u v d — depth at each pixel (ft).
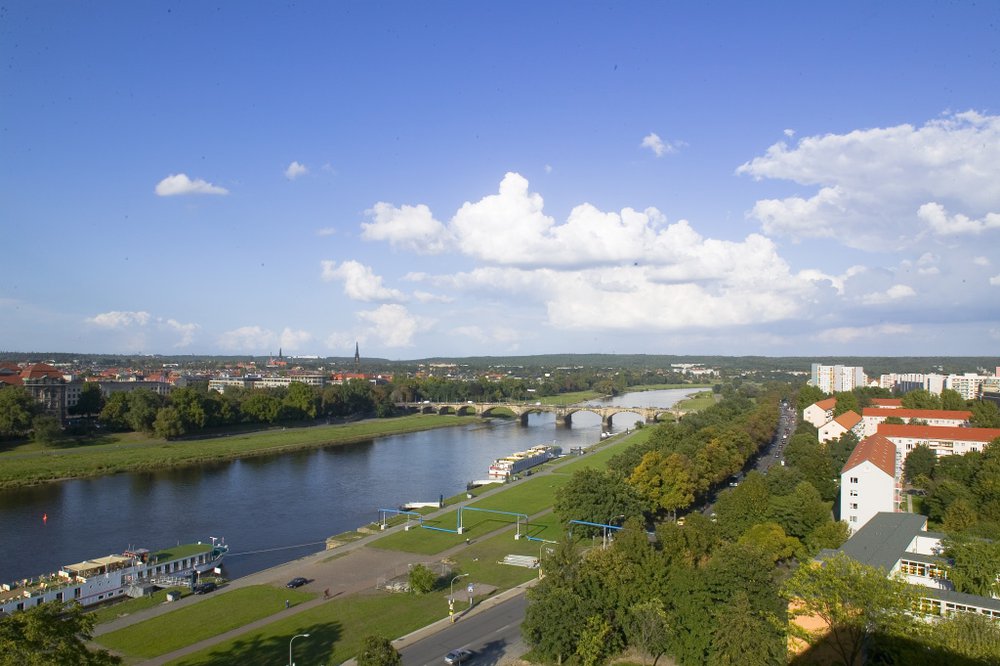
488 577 497.46
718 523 542.57
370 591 469.98
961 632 257.14
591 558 383.24
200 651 377.30
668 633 332.39
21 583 476.95
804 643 311.27
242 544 617.62
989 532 434.30
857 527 564.71
